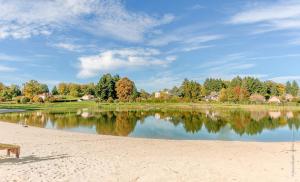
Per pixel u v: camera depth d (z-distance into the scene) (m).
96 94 134.38
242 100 126.81
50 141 22.02
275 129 38.06
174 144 22.39
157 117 57.09
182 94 145.12
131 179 11.72
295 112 76.25
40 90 152.88
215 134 32.72
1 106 93.56
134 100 131.88
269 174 13.00
